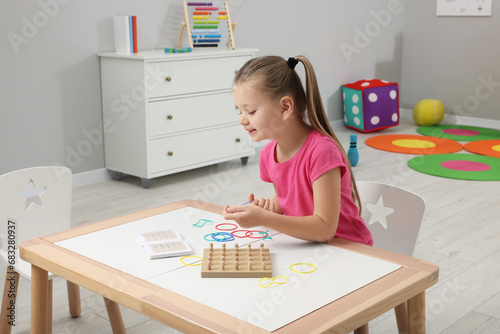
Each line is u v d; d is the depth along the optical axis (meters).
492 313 2.09
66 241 1.32
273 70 1.31
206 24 4.08
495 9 5.27
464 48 5.56
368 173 3.96
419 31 5.87
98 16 3.68
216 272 1.11
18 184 1.85
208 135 3.90
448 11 5.60
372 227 1.68
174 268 1.16
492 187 3.63
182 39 4.19
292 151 1.39
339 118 5.53
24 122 3.46
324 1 5.11
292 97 1.33
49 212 1.93
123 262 1.20
